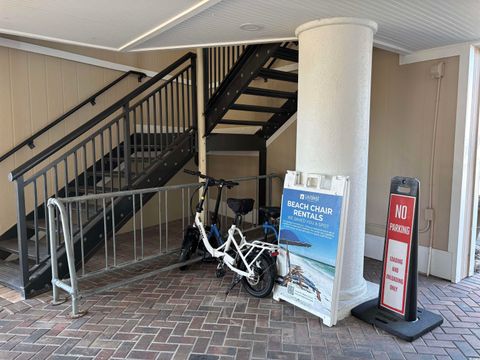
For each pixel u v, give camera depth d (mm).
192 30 2893
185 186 3742
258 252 2988
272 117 5059
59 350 2244
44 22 2709
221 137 4555
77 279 2816
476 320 2625
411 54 3510
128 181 3617
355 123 2674
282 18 2582
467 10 2357
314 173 2748
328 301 2541
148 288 3176
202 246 3645
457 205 3270
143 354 2199
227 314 2699
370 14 2480
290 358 2160
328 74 2629
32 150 4066
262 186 5043
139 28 2840
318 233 2639
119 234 5066
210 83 4316
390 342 2338
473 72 3176
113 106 3449
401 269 2543
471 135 3262
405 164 3652
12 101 3863
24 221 2941
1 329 2492
